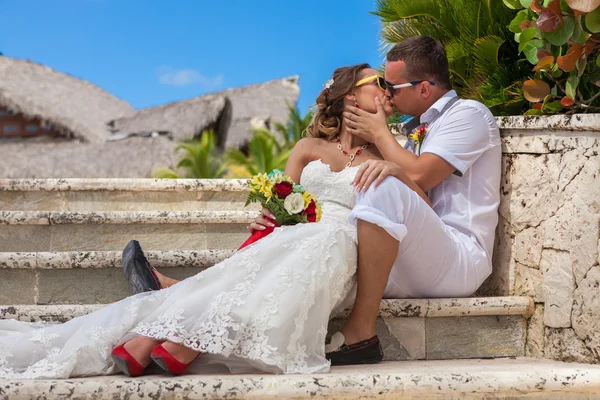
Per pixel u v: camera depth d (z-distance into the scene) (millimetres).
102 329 2635
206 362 2686
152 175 28312
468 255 3180
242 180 4535
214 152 27859
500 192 3438
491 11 4617
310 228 2812
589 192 2906
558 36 3127
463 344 3158
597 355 2852
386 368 2760
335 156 3412
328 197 3240
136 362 2527
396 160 3211
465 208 3287
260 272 2695
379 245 2842
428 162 3195
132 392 2377
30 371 2543
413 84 3369
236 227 4020
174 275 3441
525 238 3262
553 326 3064
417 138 3395
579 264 2936
